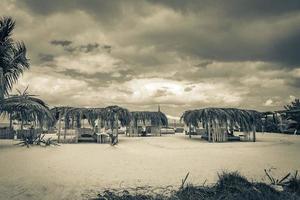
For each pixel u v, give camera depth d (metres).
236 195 6.25
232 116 25.73
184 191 6.78
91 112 25.12
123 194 6.73
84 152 16.34
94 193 6.82
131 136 34.81
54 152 15.84
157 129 36.75
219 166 11.14
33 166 10.61
